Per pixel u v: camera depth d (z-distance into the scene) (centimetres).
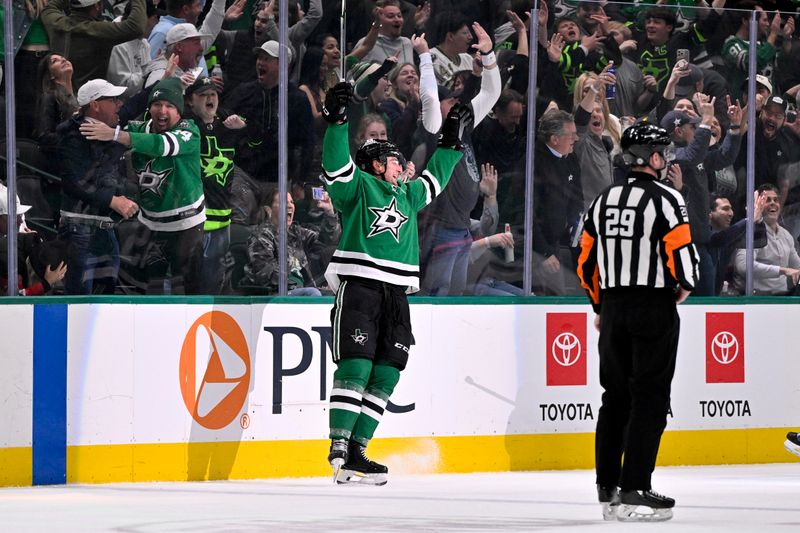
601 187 2402
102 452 2034
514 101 2336
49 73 2036
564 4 2362
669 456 2420
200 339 2100
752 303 2488
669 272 1596
